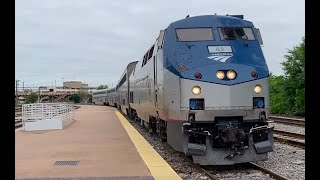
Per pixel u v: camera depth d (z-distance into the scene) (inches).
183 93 403.2
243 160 402.0
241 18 481.4
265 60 426.0
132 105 1026.7
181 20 454.3
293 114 1487.5
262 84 408.2
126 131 762.8
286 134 743.7
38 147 538.0
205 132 398.3
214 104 395.2
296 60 1456.7
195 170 419.2
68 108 985.5
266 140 410.9
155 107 562.9
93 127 872.9
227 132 393.4
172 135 438.9
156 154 463.8
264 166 434.6
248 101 400.2
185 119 400.2
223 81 397.4
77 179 328.5
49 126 819.4
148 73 649.0
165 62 454.3
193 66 406.9
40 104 839.1
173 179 330.6
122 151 490.6
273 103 1656.0
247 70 405.7
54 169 374.9
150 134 749.3
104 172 358.3
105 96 2913.4
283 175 386.6
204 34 435.5
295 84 1464.1
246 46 427.2
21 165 398.0
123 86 1478.8
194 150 396.8
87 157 446.6
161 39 479.5
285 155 509.0
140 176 338.3
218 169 424.8
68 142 592.1
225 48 419.8
